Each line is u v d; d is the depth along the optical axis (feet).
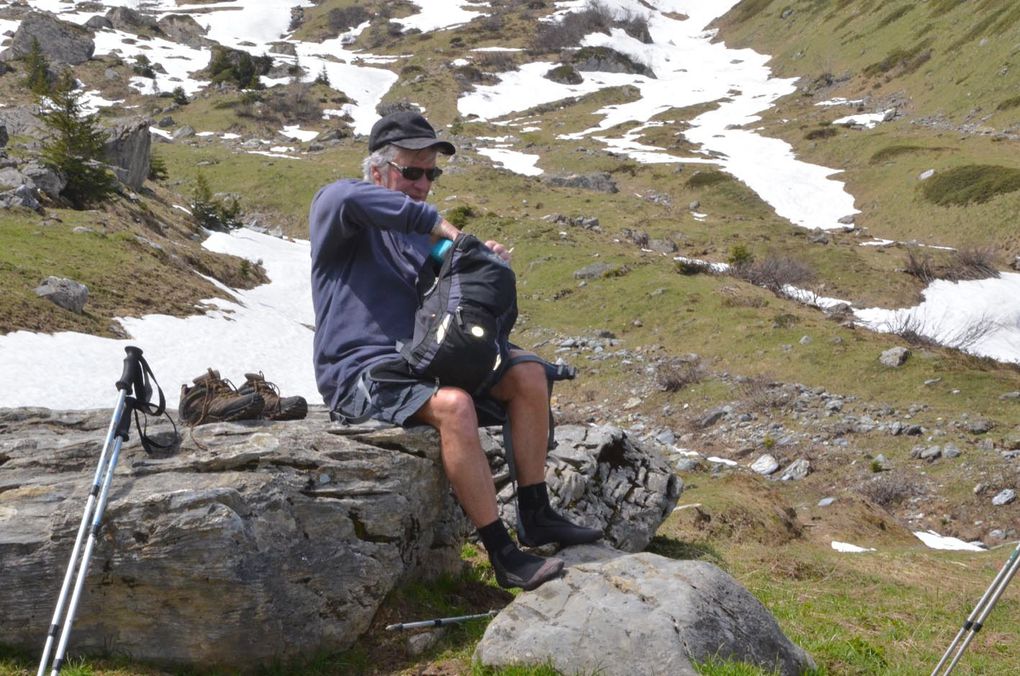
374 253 18.52
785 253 185.16
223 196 234.99
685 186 254.68
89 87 381.81
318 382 19.15
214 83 396.57
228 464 17.71
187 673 16.80
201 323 118.01
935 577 40.70
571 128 348.38
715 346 126.21
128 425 17.19
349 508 18.08
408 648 18.16
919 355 114.93
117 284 118.42
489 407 18.42
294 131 348.79
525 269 171.32
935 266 177.68
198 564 16.42
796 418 101.35
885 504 83.15
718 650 16.35
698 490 52.01
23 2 514.68
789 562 38.65
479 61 437.99
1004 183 216.74
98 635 16.83
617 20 489.26
